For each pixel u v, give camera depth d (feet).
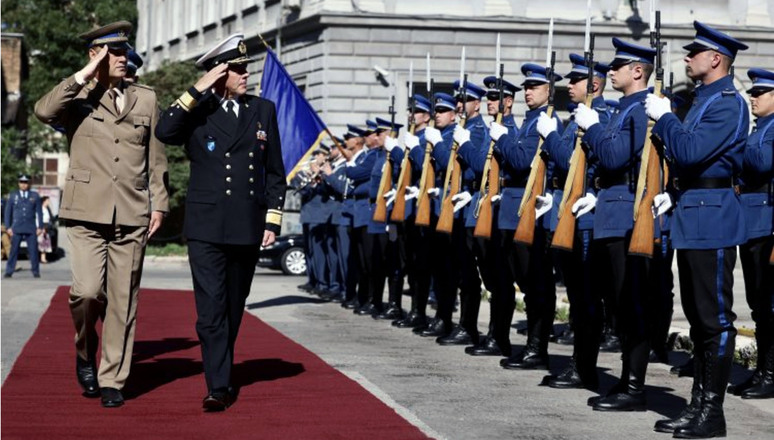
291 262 93.45
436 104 46.42
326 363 39.22
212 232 30.81
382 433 27.63
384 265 56.90
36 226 89.97
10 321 51.98
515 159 37.81
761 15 108.68
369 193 57.93
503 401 32.40
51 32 185.26
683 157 27.91
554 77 35.70
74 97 31.12
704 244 28.19
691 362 38.37
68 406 31.07
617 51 31.78
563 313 55.67
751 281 35.24
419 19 105.50
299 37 113.29
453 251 46.01
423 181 46.24
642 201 28.81
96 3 185.47
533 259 37.83
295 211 97.76
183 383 35.04
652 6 29.35
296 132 63.98
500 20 105.29
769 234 34.37
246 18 130.82
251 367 38.19
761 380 34.60
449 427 28.68
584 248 33.94
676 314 57.93
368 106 106.42
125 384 34.71
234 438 27.09
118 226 31.68
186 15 155.74
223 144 31.24
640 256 29.68
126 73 34.12
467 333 44.65
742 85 107.45
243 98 31.91
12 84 164.96
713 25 107.34
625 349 31.42
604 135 31.24
